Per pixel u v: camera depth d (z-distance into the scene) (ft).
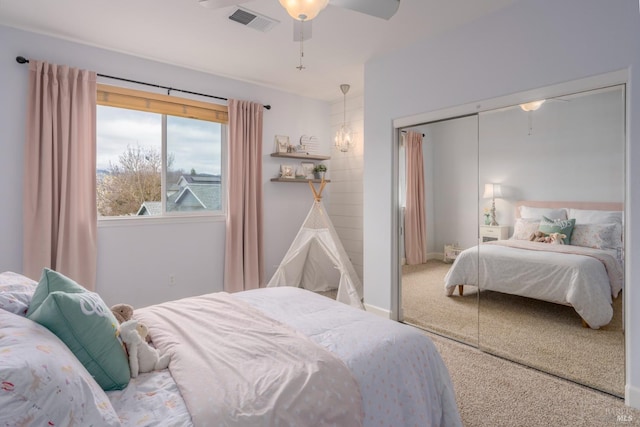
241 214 13.09
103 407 3.27
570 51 7.41
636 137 6.56
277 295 7.49
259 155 13.73
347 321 5.98
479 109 8.96
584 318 7.56
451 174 9.89
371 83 11.59
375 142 11.53
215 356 4.59
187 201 12.76
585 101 7.37
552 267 8.07
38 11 8.50
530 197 8.35
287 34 9.64
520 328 8.68
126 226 11.13
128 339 4.38
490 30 8.67
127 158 11.55
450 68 9.50
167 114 11.90
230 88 13.16
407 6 8.28
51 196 9.51
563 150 7.75
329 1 5.85
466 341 9.78
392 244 11.19
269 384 4.01
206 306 6.59
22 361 2.81
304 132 15.42
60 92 9.68
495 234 9.06
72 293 4.34
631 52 6.62
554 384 7.51
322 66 12.01
